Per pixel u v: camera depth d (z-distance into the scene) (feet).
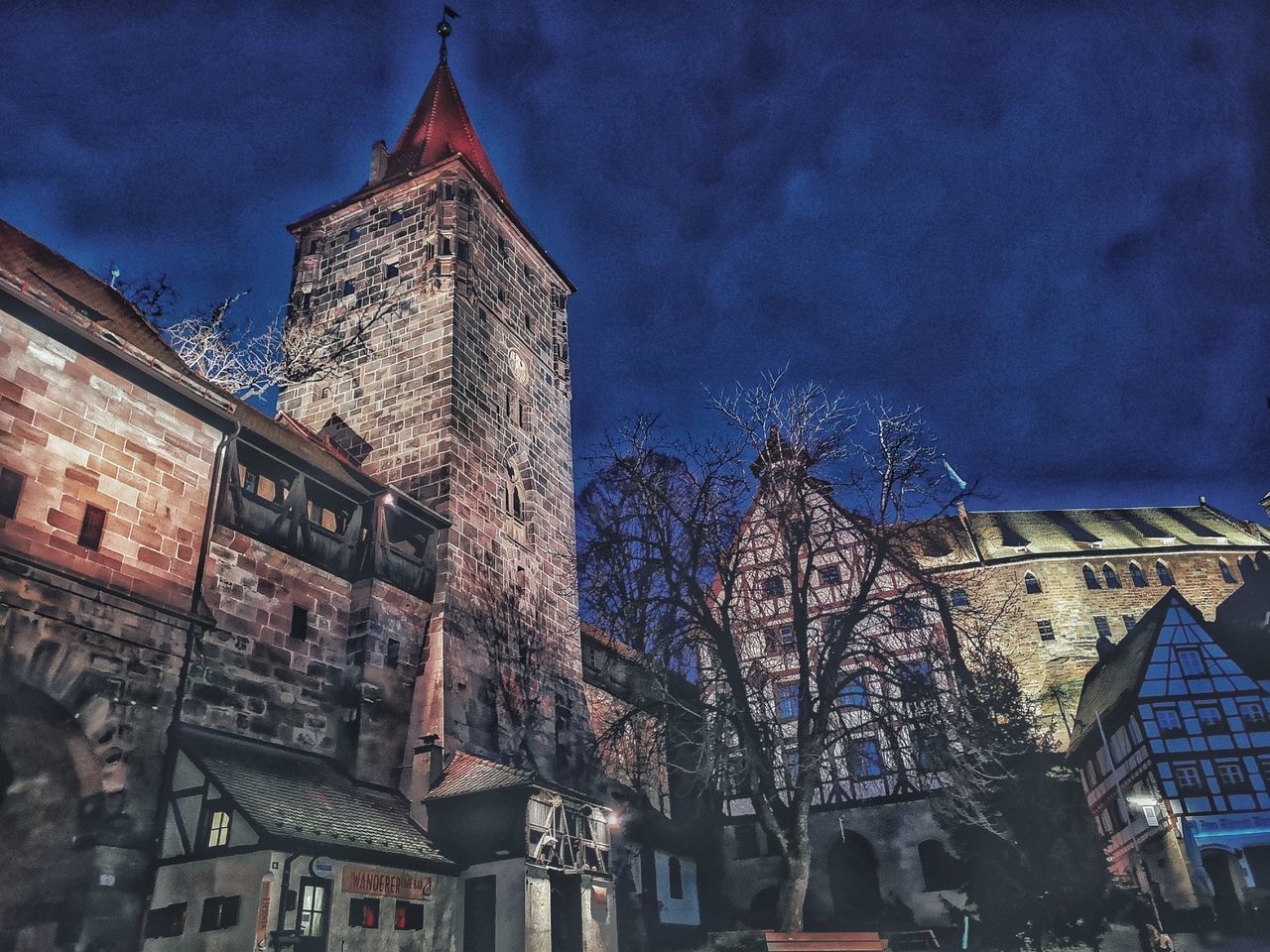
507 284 127.13
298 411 114.93
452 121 143.74
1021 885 104.32
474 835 76.23
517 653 101.45
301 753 75.20
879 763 78.69
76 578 60.54
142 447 68.74
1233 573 192.44
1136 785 125.39
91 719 59.67
